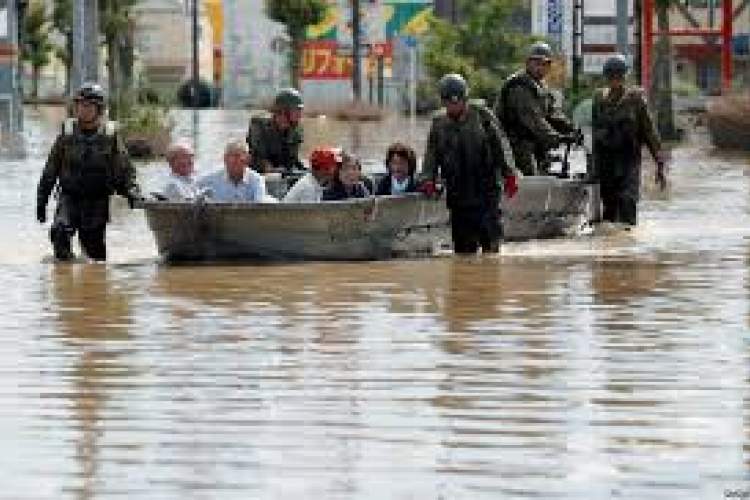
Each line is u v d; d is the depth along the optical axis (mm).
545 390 21984
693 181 59906
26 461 18766
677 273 33219
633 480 17922
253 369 23297
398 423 20281
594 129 43031
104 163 35562
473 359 23922
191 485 17828
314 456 18891
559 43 108062
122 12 119125
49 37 156000
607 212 43375
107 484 17906
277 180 37844
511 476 18094
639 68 87750
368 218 35312
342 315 27719
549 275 32875
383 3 144875
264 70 150750
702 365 23547
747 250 37594
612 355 24281
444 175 36844
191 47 159875
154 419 20547
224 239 34719
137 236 41312
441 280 32094
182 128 97500
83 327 26734
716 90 118000
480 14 120875
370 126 105312
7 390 22109
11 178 59406
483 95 114125
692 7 109062
